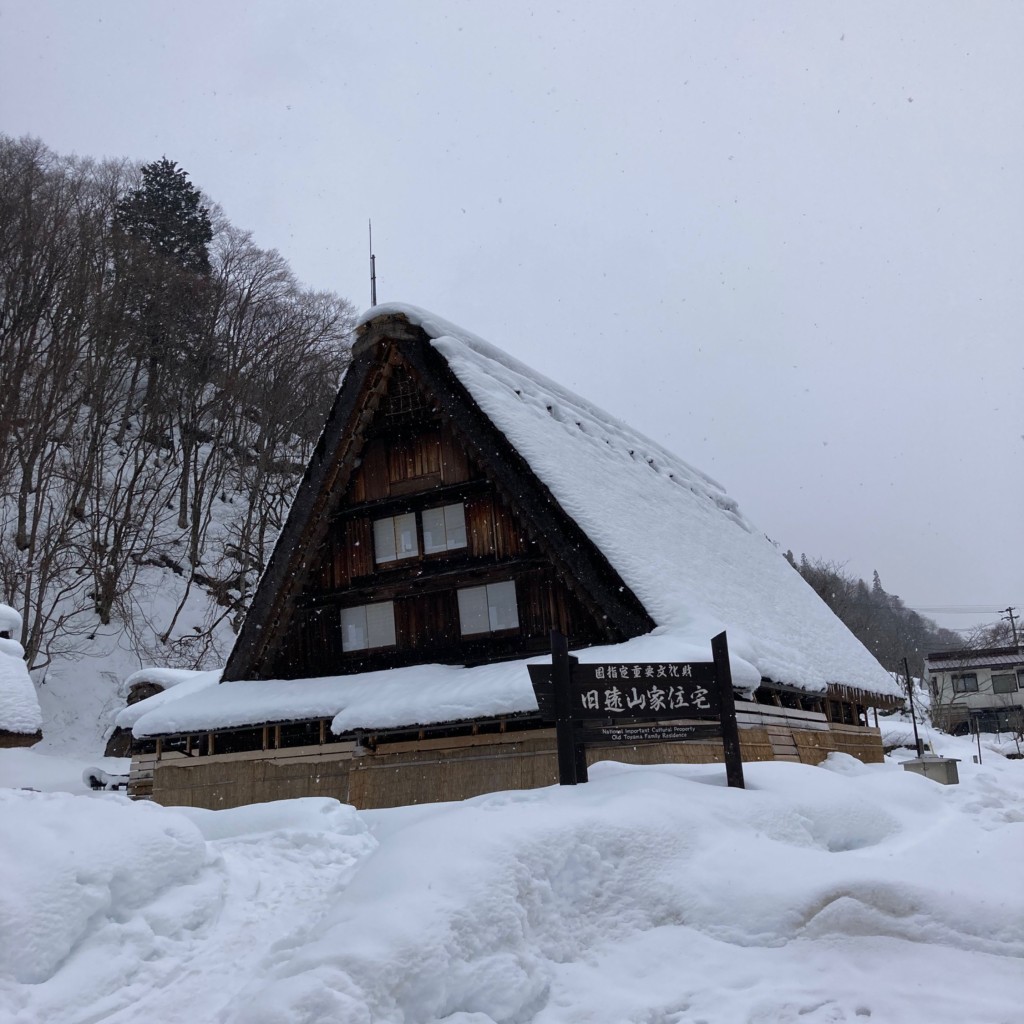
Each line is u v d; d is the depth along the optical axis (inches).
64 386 1493.6
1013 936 201.5
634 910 223.5
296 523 668.1
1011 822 365.1
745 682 508.4
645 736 317.1
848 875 222.7
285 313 2052.2
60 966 201.2
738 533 968.3
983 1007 179.3
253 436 1905.8
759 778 314.8
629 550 585.9
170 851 249.0
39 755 1000.2
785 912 216.1
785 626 761.0
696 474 1044.5
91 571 1391.5
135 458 1567.4
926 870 234.8
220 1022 182.9
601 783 291.4
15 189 1662.2
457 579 633.6
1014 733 2063.2
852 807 298.5
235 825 370.6
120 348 1737.2
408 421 669.3
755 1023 180.5
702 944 212.1
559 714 313.7
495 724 569.3
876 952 204.4
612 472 727.1
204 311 1865.2
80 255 1620.3
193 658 1334.9
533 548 618.8
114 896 227.1
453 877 207.3
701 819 254.7
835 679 735.7
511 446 602.2
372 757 587.5
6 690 817.5
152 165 2220.7
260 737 682.2
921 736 1360.7
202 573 1541.6
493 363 698.8
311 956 183.2
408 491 666.2
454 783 559.8
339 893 271.1
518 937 202.7
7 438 1374.3
